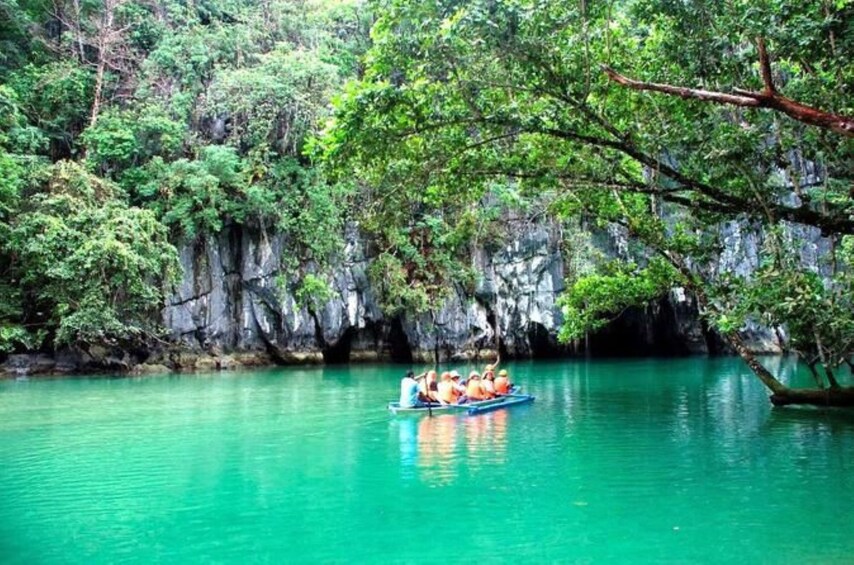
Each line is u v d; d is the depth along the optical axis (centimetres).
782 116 986
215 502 688
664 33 990
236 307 2755
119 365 2414
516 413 1294
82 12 2923
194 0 3212
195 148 2716
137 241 2286
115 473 812
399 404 1341
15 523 626
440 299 2947
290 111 2775
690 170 1023
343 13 3394
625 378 2136
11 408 1398
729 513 638
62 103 2666
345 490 726
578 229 3008
